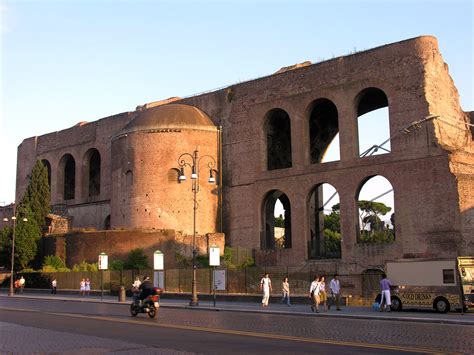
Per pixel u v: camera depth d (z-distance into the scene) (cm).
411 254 4650
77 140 7806
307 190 5322
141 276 4778
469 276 2814
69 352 1500
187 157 5831
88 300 4259
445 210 4538
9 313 2981
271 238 6066
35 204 6400
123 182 6012
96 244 5591
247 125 5862
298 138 5469
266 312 3025
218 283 3438
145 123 5962
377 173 4934
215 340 1755
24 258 6069
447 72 5153
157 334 1931
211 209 5847
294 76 5581
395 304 2972
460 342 1694
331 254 5678
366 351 1499
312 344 1650
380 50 5069
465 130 5250
